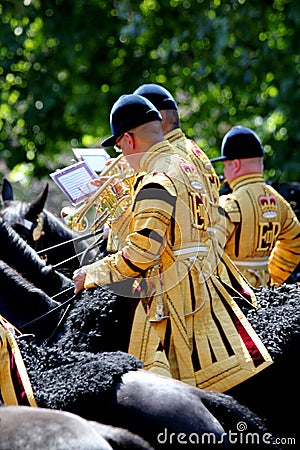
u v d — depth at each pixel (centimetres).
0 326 1041
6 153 3197
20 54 3080
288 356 1245
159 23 3053
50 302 1277
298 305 1302
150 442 957
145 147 1200
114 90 3139
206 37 2953
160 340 1175
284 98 2772
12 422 845
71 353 1067
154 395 984
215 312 1199
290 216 1617
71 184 1304
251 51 2869
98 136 3253
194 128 3259
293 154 2825
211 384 1159
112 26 3089
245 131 1606
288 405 1252
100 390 988
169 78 3103
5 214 1741
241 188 1577
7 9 3033
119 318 1261
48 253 1655
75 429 838
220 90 3039
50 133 3183
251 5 2805
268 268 1605
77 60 3083
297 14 2703
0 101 3144
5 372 1020
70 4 3061
